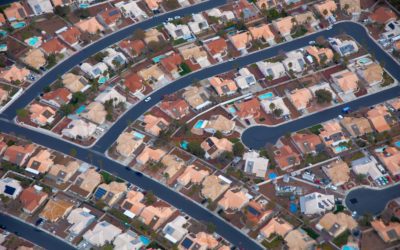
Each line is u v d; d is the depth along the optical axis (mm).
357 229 189750
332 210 196125
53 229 194375
